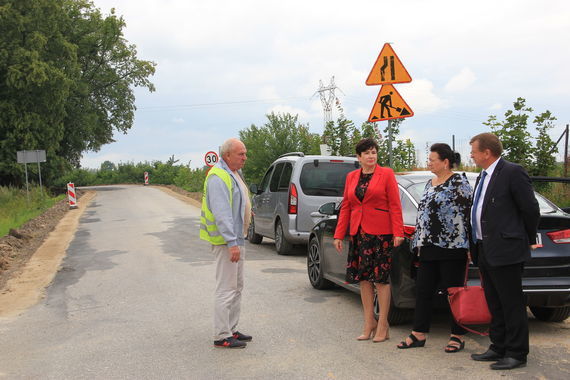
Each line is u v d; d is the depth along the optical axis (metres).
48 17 40.47
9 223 19.09
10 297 8.20
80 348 5.44
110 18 50.97
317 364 4.72
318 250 7.74
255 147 23.88
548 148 11.54
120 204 30.56
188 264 10.45
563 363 4.54
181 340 5.57
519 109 11.67
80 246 13.95
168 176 65.25
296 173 10.88
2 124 38.94
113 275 9.64
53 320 6.67
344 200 5.53
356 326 5.92
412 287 5.41
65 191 51.47
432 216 4.91
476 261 4.78
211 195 5.16
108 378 4.55
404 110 9.15
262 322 6.15
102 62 53.12
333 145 17.89
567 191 11.31
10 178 42.50
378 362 4.72
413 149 18.34
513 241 4.40
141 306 7.18
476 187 4.65
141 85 55.31
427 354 4.90
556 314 5.88
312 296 7.42
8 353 5.37
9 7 37.62
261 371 4.59
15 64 37.69
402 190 6.19
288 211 10.84
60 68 42.03
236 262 5.29
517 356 4.46
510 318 4.46
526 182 4.39
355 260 5.41
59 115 42.50
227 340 5.26
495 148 4.53
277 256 11.26
